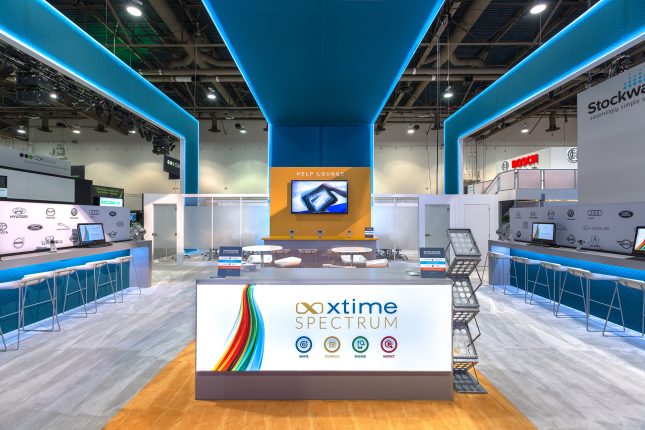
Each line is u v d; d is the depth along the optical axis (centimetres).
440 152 1318
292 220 726
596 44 402
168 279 672
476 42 693
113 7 613
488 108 662
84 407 215
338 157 850
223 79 809
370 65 525
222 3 369
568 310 453
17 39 373
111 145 1315
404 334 224
